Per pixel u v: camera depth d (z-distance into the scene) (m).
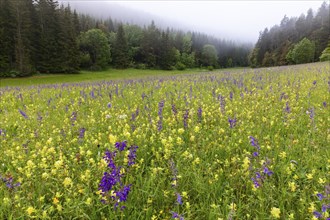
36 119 5.96
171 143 3.78
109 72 75.56
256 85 8.74
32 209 2.37
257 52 125.69
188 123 4.52
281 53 105.50
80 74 65.62
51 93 11.04
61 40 63.69
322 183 2.69
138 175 3.06
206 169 3.18
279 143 3.81
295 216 2.46
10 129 5.65
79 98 8.63
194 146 3.71
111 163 2.49
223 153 3.69
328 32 90.69
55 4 64.38
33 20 61.50
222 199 2.77
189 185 2.98
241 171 3.04
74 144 4.27
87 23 114.38
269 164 2.99
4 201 2.60
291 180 2.90
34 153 3.82
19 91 12.77
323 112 4.98
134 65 97.44
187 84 10.92
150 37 102.44
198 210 2.52
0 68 54.31
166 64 101.50
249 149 3.67
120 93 9.16
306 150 3.42
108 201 2.48
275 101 6.07
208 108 5.78
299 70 15.20
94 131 4.94
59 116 6.51
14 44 56.56
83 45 81.50
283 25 130.50
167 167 3.24
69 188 2.86
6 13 55.78
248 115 4.96
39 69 61.03
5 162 3.73
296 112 5.27
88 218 2.49
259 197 2.49
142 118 5.28
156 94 8.28
